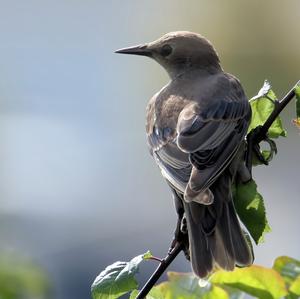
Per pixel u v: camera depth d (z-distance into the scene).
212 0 19.23
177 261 14.23
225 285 6.75
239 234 6.77
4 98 17.61
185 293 6.73
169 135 7.31
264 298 6.73
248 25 18.70
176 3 20.59
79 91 20.17
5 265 8.30
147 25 21.67
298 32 18.45
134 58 21.09
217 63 8.41
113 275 6.38
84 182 17.95
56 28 21.72
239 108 7.37
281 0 18.70
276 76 18.03
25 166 17.56
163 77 20.58
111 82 20.53
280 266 6.79
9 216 14.14
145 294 6.29
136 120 19.86
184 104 7.52
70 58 21.09
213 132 7.16
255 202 6.87
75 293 14.66
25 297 8.33
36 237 15.76
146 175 18.39
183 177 6.83
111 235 16.39
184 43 8.39
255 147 7.11
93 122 19.44
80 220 16.64
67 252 15.52
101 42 21.50
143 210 17.53
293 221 17.05
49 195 17.27
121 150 18.89
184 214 7.07
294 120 6.90
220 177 6.98
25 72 20.12
